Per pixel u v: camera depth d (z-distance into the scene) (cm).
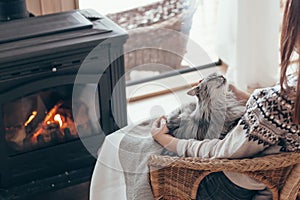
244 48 306
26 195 223
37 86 213
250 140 148
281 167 149
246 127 150
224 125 162
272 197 160
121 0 305
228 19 315
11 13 232
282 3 312
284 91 144
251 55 308
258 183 158
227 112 163
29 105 218
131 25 281
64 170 232
